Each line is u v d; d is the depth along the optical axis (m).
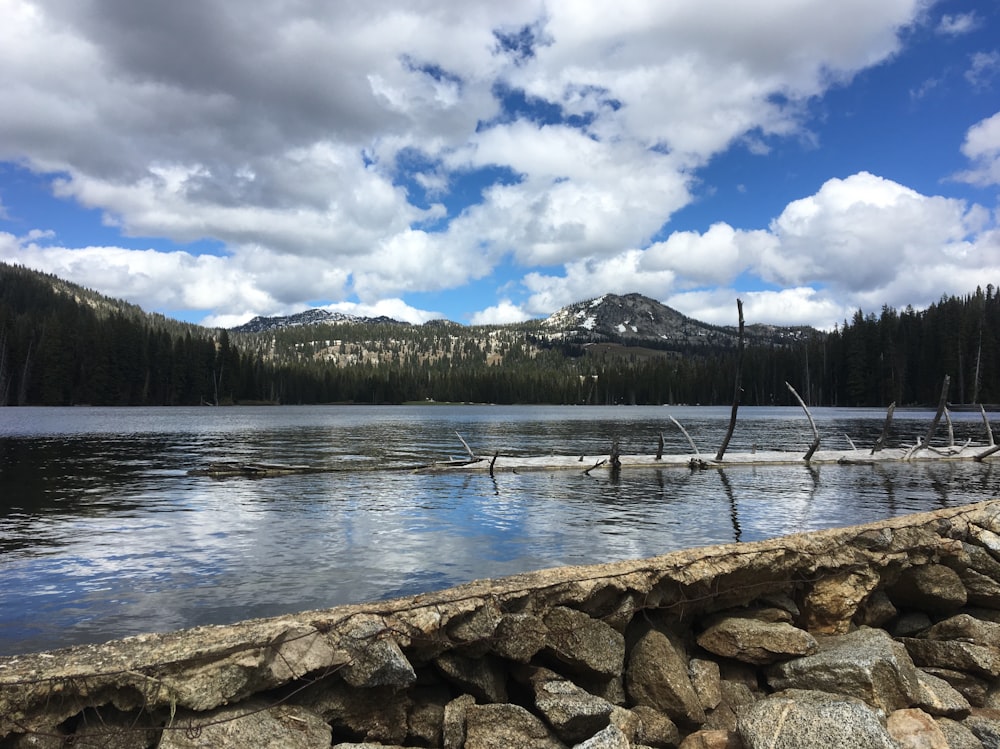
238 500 21.20
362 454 39.06
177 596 10.84
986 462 33.44
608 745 5.29
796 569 8.20
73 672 4.63
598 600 6.94
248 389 151.38
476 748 5.41
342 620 5.72
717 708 6.75
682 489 24.27
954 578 8.77
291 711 5.11
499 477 27.83
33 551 14.04
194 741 4.59
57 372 111.56
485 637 6.20
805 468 31.38
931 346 108.50
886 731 5.35
